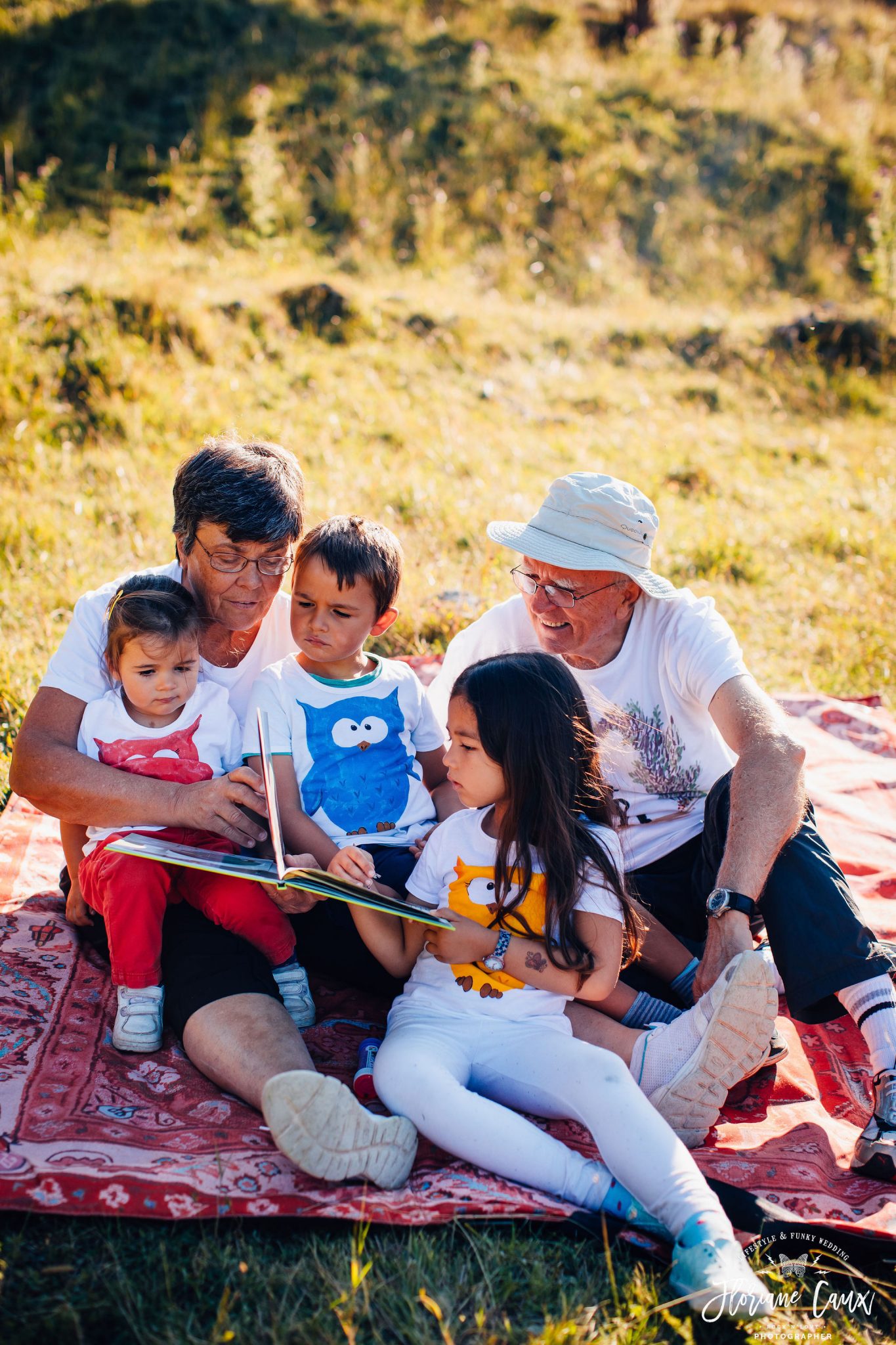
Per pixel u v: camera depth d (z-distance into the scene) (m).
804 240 13.01
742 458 8.97
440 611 5.69
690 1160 2.32
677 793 3.25
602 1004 2.86
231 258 10.60
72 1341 2.03
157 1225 2.27
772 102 14.98
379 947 2.71
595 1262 2.29
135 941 2.67
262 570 2.93
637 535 3.07
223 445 2.96
